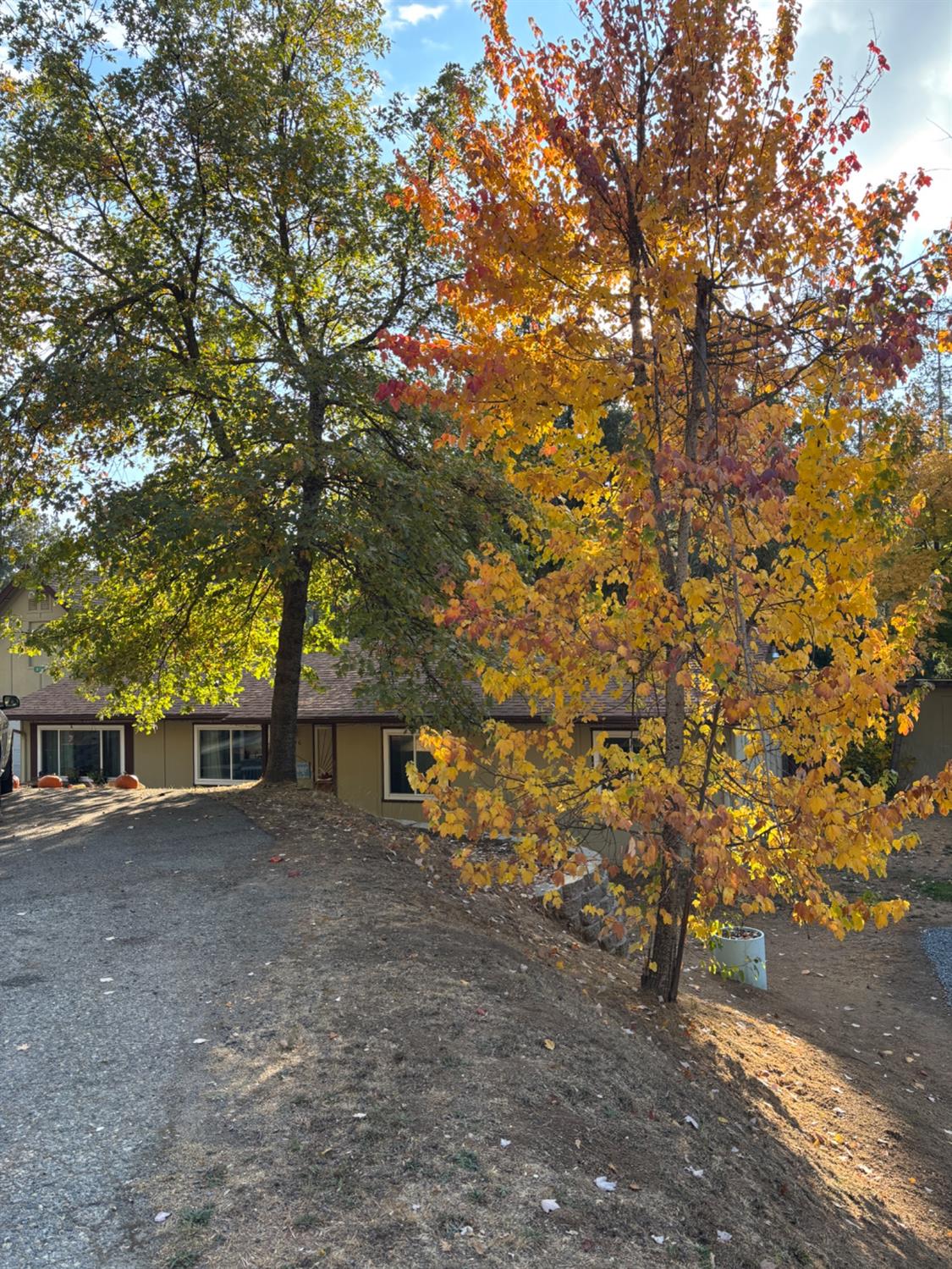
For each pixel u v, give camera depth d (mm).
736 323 7055
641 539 6266
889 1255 5117
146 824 11742
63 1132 4277
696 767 7328
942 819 21094
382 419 13062
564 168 6941
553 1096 5059
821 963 12953
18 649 13797
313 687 16250
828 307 6398
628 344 7086
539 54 6824
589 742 15773
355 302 13203
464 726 11844
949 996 11547
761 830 6941
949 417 26594
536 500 7215
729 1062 7352
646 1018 7480
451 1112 4590
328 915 7660
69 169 12211
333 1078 4809
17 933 7359
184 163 12492
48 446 12469
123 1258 3418
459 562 11352
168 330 13102
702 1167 5000
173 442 11867
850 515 5555
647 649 6664
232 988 6059
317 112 12695
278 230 13305
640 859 6625
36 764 21625
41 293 12648
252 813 12156
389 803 18688
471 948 7355
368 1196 3840
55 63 11891
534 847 6523
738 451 6355
